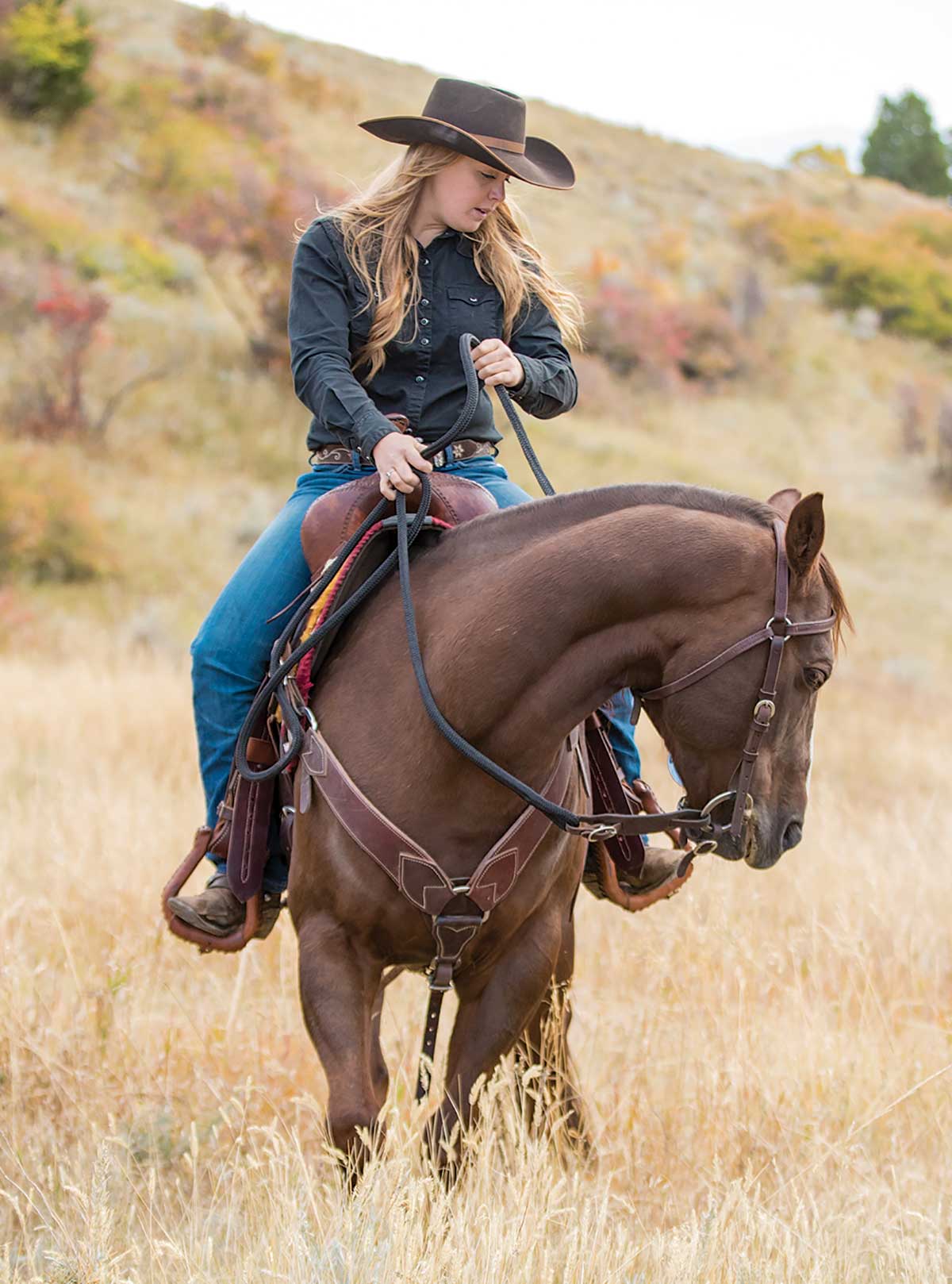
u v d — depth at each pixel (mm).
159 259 38094
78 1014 6344
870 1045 6414
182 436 32062
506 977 4734
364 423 4734
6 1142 5328
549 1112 5059
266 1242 4176
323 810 4551
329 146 50594
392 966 4910
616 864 5656
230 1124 5188
